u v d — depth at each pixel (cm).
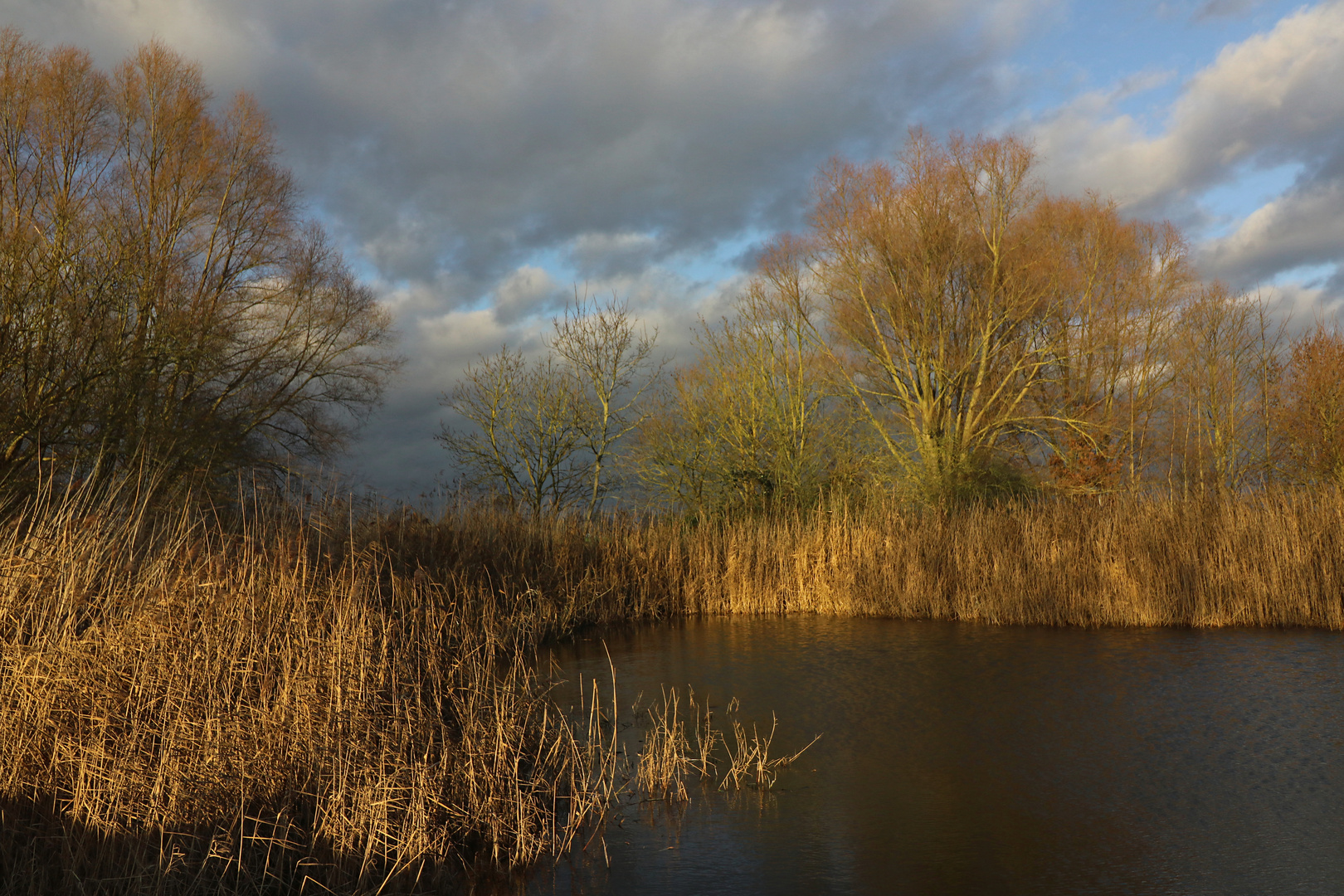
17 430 1458
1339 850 473
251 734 451
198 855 396
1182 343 2850
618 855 471
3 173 1794
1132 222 2930
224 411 1939
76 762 416
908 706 794
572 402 2039
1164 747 658
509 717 568
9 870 376
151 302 1756
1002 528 1462
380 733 473
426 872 427
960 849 484
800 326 2347
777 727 729
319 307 2180
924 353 2419
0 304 1504
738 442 2112
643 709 785
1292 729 690
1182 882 441
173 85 2058
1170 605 1234
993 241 2478
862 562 1484
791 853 477
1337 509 1262
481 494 1633
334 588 589
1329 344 2520
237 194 2189
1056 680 883
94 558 547
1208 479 2700
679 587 1516
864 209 2441
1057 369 2747
